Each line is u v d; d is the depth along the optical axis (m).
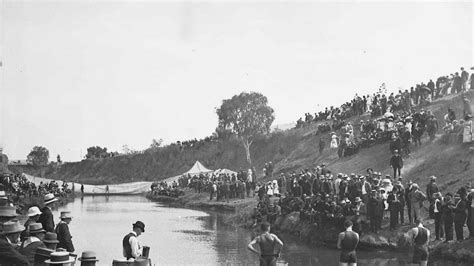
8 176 54.91
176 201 76.44
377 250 29.11
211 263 25.72
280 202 41.84
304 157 76.25
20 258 10.84
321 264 25.58
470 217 25.91
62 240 15.55
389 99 61.41
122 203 76.62
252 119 105.31
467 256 24.41
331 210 32.62
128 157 137.38
